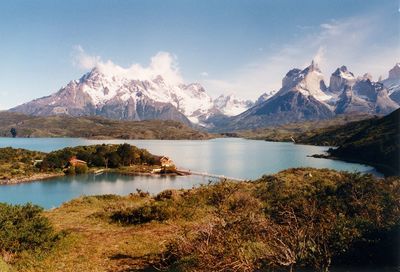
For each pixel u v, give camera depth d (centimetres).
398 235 1269
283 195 2625
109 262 1662
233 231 1381
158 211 2517
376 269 1130
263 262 1170
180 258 1481
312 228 1269
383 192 1945
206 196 2866
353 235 1295
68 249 1859
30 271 1526
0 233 1770
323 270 1102
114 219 2603
